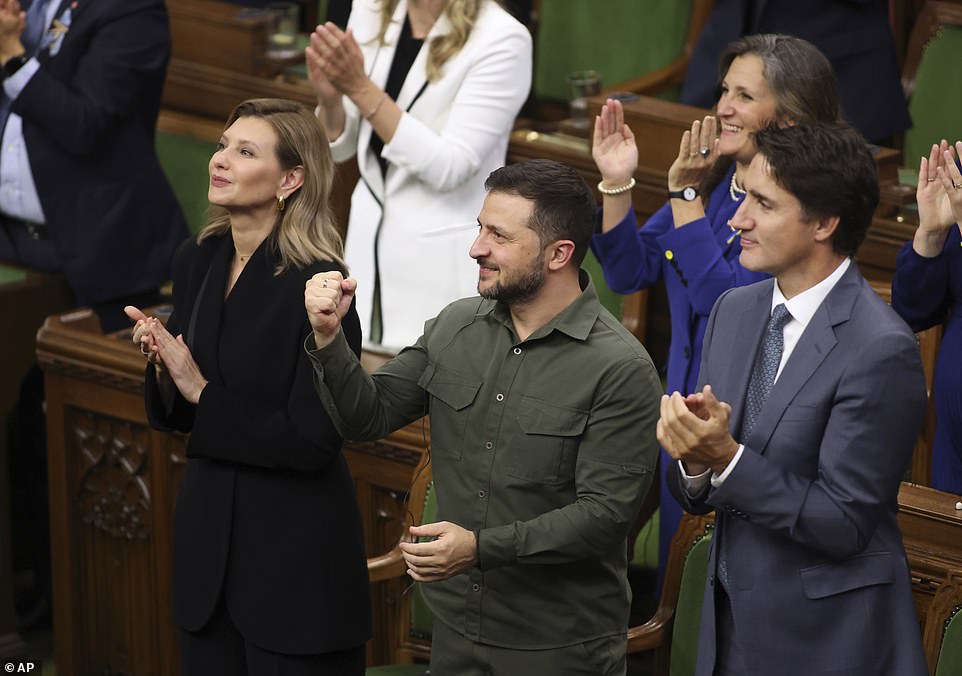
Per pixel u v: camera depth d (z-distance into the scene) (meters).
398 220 15.29
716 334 9.66
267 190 10.94
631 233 13.00
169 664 16.28
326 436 10.60
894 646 9.11
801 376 9.02
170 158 19.94
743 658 9.32
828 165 8.82
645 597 14.69
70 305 18.77
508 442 10.02
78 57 17.94
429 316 15.34
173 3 20.39
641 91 20.28
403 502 14.62
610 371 9.84
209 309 11.06
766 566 9.20
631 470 9.84
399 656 13.91
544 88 21.92
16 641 18.08
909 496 11.39
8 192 18.53
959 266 11.67
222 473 11.00
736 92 12.06
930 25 18.64
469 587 10.24
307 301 9.75
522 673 10.18
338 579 11.02
